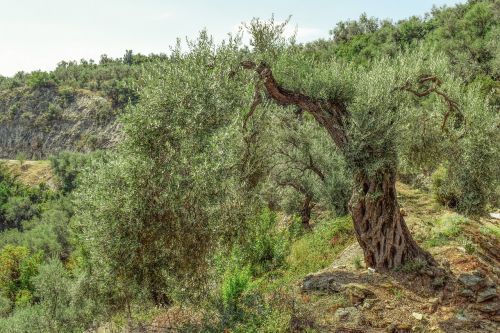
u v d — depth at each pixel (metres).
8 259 61.16
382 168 9.83
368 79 10.35
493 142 11.74
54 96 174.12
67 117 166.88
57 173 130.75
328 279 10.41
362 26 97.75
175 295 9.38
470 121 11.77
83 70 195.38
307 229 21.58
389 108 9.80
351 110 9.90
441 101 12.09
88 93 173.12
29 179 133.88
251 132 10.62
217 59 9.44
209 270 9.97
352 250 13.25
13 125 169.25
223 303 9.47
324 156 21.94
